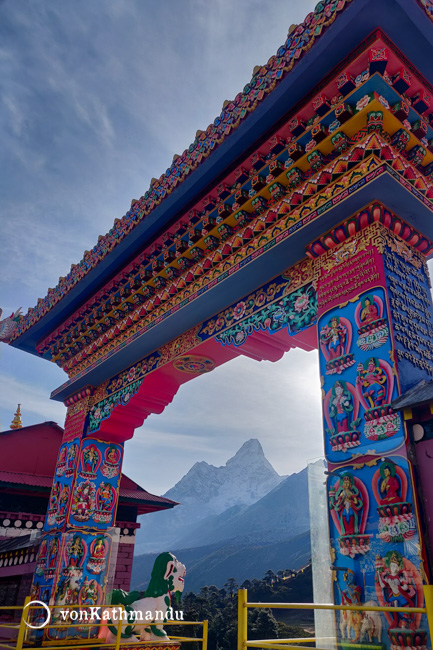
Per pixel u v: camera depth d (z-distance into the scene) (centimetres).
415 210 736
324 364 720
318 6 691
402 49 686
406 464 563
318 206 766
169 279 1086
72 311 1388
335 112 718
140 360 1273
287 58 734
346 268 744
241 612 452
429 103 726
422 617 489
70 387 1459
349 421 652
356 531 582
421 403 558
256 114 805
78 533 1246
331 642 532
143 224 1073
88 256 1264
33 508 1703
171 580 1030
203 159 897
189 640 920
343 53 699
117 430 1348
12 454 1781
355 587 556
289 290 878
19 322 1558
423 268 764
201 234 992
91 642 919
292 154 789
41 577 1221
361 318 691
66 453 1392
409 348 660
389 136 717
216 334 1020
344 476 623
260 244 866
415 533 526
